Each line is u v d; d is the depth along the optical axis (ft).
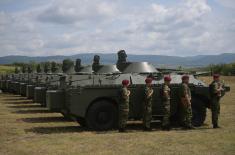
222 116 59.16
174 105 48.62
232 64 224.12
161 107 47.80
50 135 42.70
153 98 47.57
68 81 47.88
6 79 122.42
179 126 49.85
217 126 47.85
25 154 32.96
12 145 36.78
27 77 98.17
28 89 78.28
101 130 45.60
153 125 51.13
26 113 66.44
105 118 45.78
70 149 34.86
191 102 48.62
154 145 36.40
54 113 66.54
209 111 67.77
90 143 37.65
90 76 47.80
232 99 91.25
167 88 46.47
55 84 58.75
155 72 49.62
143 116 46.32
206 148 35.01
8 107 77.41
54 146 36.22
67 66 88.07
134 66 50.57
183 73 51.24
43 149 34.88
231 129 46.70
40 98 62.80
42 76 81.87
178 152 33.37
